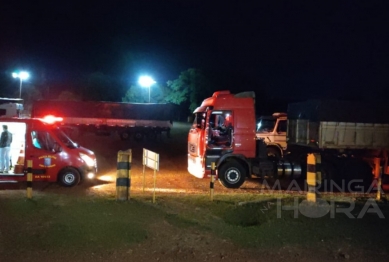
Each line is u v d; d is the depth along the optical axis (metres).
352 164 16.70
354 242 8.35
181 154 30.59
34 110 45.72
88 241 8.09
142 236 8.38
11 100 35.34
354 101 17.03
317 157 15.32
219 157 16.12
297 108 18.62
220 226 9.23
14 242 7.99
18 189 14.44
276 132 22.31
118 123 44.97
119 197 11.21
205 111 16.30
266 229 9.00
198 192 14.55
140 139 45.06
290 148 19.12
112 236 8.32
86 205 10.48
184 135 50.09
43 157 14.98
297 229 9.01
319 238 8.52
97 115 45.28
